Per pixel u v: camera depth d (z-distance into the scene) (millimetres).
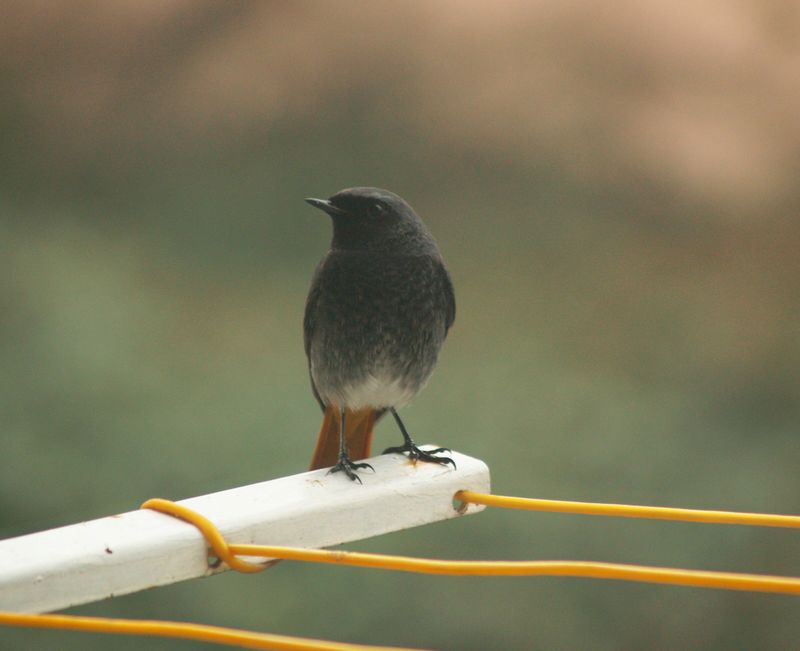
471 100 18516
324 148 19250
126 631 3221
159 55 18875
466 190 19094
